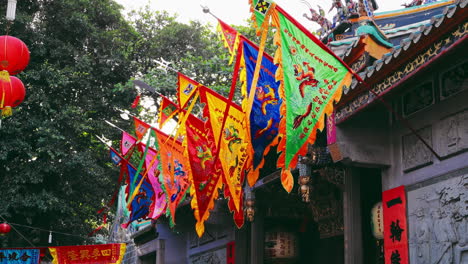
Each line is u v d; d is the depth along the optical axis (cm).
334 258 1855
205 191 1454
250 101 1100
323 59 1085
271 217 1972
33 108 2775
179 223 2597
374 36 1274
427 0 1686
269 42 2600
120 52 3039
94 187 2983
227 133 1409
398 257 1241
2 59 1310
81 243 3072
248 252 2166
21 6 2978
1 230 2342
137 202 2084
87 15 3064
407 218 1230
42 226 2930
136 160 2823
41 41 2872
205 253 2481
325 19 1728
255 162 1271
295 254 2005
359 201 1356
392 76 1129
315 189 1794
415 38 1026
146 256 2902
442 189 1139
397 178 1280
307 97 1072
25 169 2650
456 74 1137
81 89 3008
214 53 3198
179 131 1453
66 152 2800
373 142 1308
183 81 1509
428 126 1203
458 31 967
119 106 3086
